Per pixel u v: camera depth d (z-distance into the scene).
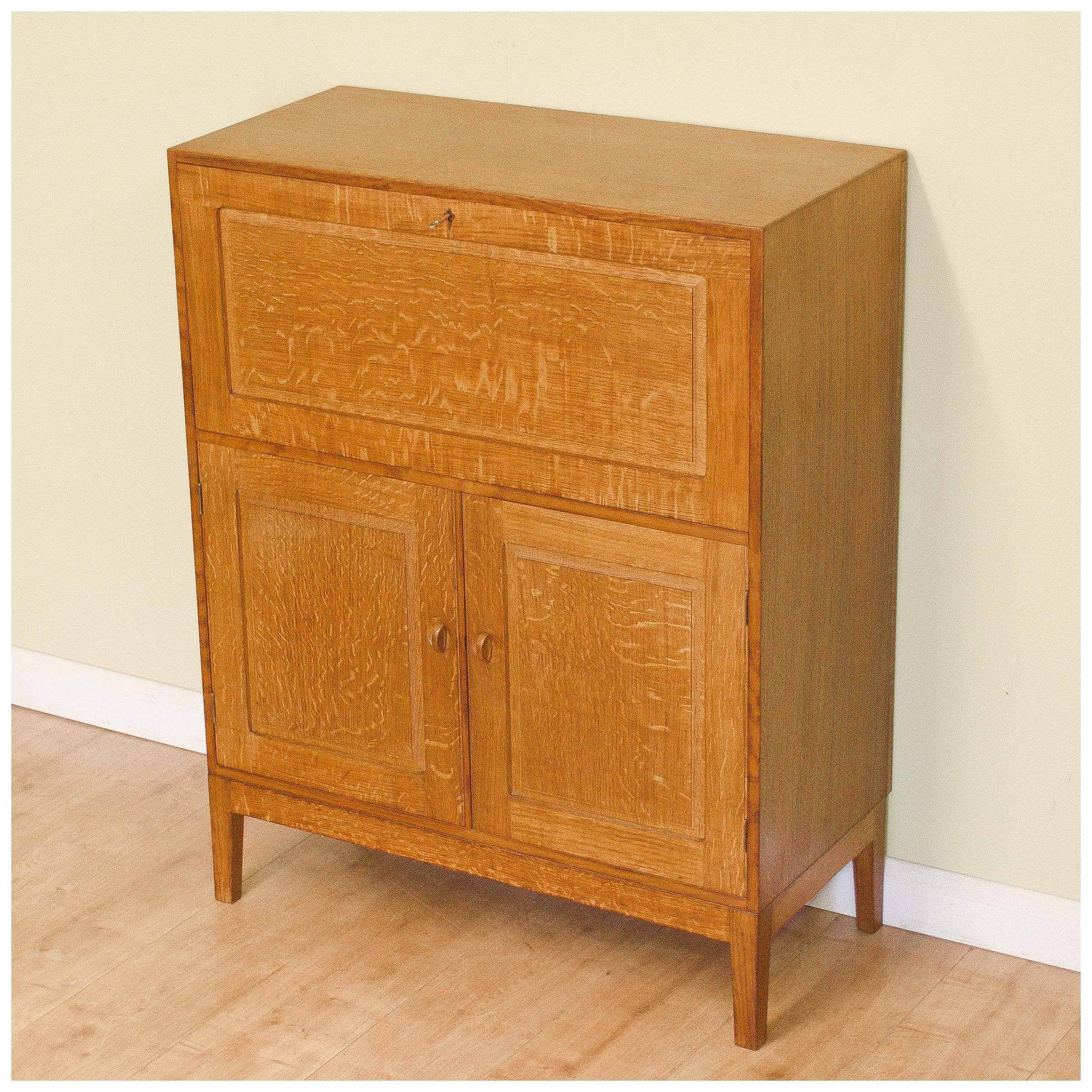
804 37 2.58
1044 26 2.42
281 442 2.71
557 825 2.68
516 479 2.52
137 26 3.12
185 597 3.49
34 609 3.68
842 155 2.53
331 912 2.99
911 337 2.66
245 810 2.97
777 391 2.32
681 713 2.50
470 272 2.44
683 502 2.39
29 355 3.47
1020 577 2.69
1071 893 2.79
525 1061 2.62
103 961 2.88
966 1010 2.71
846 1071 2.58
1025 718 2.75
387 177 2.46
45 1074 2.61
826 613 2.57
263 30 3.02
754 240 2.21
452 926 2.95
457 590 2.63
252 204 2.58
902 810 2.90
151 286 3.29
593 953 2.87
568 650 2.57
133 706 3.61
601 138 2.65
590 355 2.39
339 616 2.76
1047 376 2.57
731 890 2.55
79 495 3.53
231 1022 2.72
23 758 3.52
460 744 2.72
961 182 2.54
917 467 2.72
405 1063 2.62
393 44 2.92
